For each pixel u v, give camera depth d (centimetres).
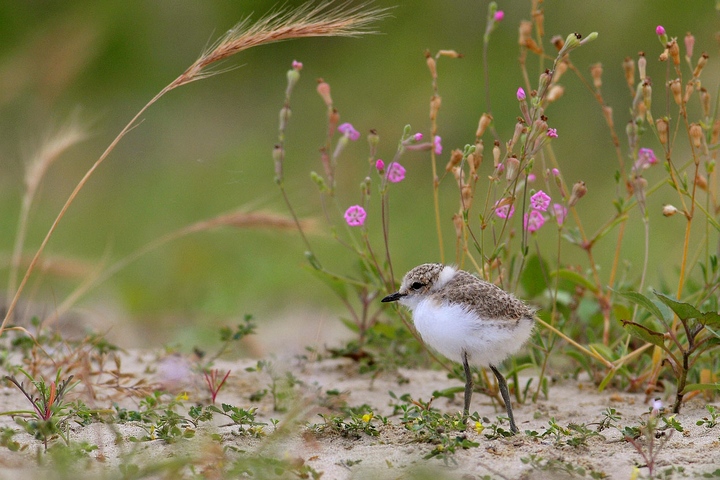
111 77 2262
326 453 654
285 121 834
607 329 891
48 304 1404
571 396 859
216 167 2097
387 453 646
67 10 2212
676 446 648
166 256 1716
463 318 728
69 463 588
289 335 1293
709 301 867
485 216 812
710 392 805
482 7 2250
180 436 673
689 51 809
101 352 920
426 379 944
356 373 965
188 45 2308
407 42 2280
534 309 796
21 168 2041
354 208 828
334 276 882
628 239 1683
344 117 2188
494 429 687
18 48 1944
